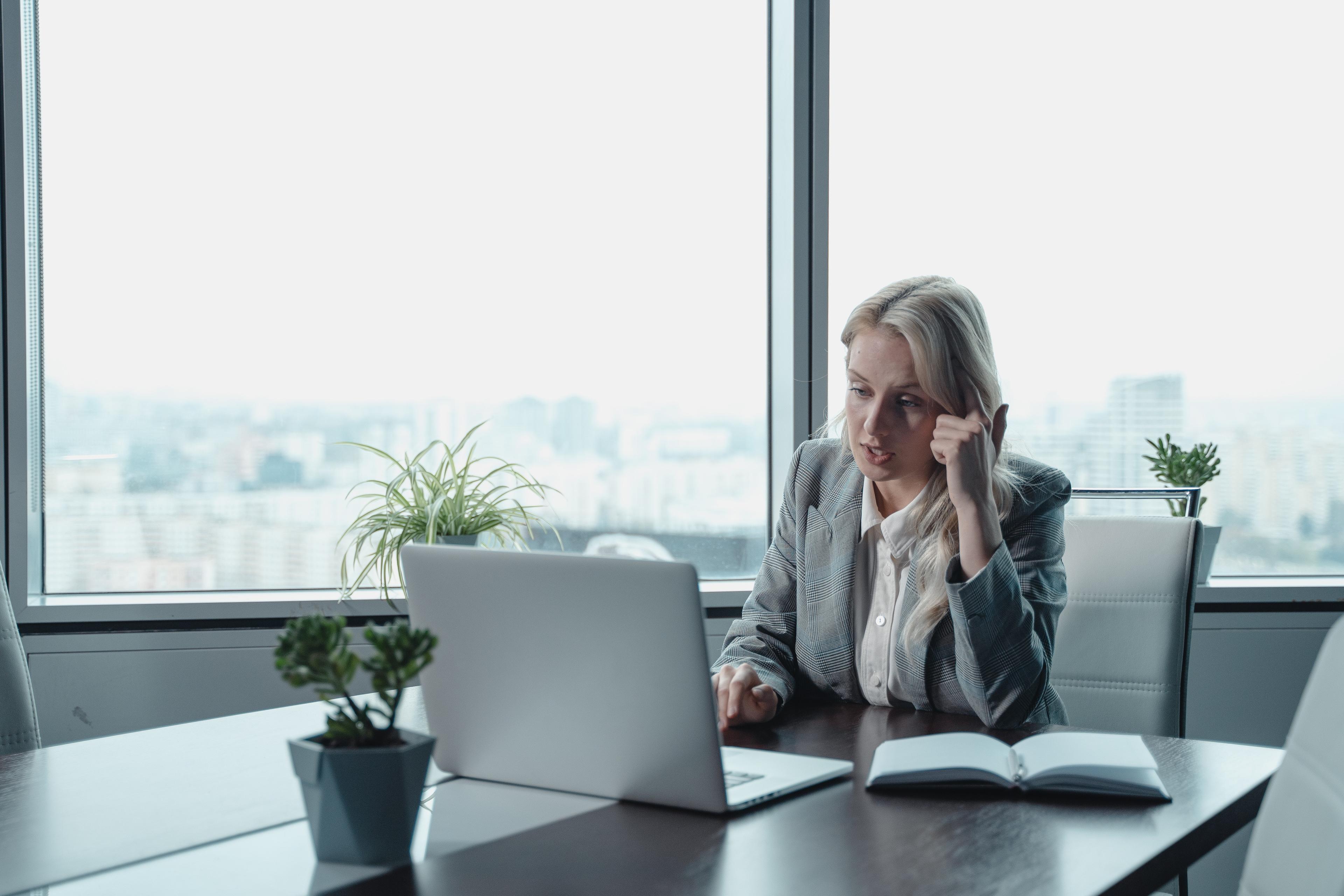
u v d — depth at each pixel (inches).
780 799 42.2
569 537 104.3
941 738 48.2
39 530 95.2
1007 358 104.4
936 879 33.6
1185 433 105.0
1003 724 54.6
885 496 64.9
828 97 100.0
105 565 97.3
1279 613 97.3
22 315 91.5
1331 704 33.4
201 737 54.1
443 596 44.7
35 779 46.4
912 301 60.9
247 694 92.0
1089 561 69.8
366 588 98.3
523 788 44.4
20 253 91.3
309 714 59.2
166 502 97.8
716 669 65.1
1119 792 41.8
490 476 95.0
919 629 59.2
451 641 44.9
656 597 39.3
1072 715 68.2
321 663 34.3
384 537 90.0
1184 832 37.9
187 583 98.3
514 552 42.5
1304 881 31.4
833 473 68.4
